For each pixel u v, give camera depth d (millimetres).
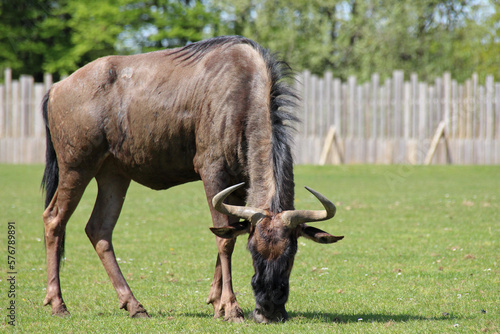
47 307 21281
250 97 19500
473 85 84000
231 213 17297
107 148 21359
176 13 119750
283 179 18031
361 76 113562
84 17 120438
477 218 39688
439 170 76625
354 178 70500
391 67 112312
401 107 85500
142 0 121500
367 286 23703
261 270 16828
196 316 19812
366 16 115188
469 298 21297
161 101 20500
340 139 86250
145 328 18219
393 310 20062
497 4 110375
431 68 111438
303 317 19156
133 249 32094
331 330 17391
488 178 68000
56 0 128875
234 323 18531
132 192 59656
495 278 24219
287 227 16984
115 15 119500
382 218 41000
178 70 20734
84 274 26812
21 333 17875
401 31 111938
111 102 21062
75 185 21422
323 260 28859
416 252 29984
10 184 67312
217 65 20109
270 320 17438
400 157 85500
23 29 126812
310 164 85625
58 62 121500
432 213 42562
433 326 17844
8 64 125375
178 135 20469
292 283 24516
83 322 19062
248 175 19484
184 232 37438
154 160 21016
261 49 20625
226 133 19422
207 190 19844
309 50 115438
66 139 21391
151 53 21578
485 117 84062
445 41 111438
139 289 23906
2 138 99125
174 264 28562
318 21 118688
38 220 42125
